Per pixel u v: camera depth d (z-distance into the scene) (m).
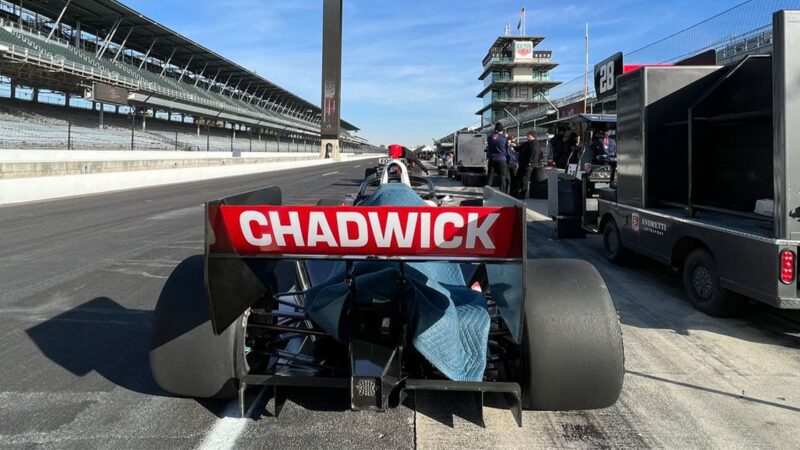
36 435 2.56
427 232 2.10
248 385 2.64
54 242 8.09
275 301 3.15
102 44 38.62
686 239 4.83
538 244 8.01
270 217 2.15
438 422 2.69
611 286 5.47
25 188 14.78
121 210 12.55
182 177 24.84
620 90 6.21
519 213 2.02
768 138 4.91
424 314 2.41
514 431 2.61
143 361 3.49
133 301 4.89
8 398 2.95
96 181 18.19
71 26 38.84
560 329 2.51
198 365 2.58
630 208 5.91
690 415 2.80
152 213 11.96
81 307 4.70
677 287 5.43
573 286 2.66
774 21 3.59
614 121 8.21
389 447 2.46
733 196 5.44
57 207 13.16
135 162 22.52
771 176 4.88
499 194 2.93
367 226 2.11
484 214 2.04
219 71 57.19
